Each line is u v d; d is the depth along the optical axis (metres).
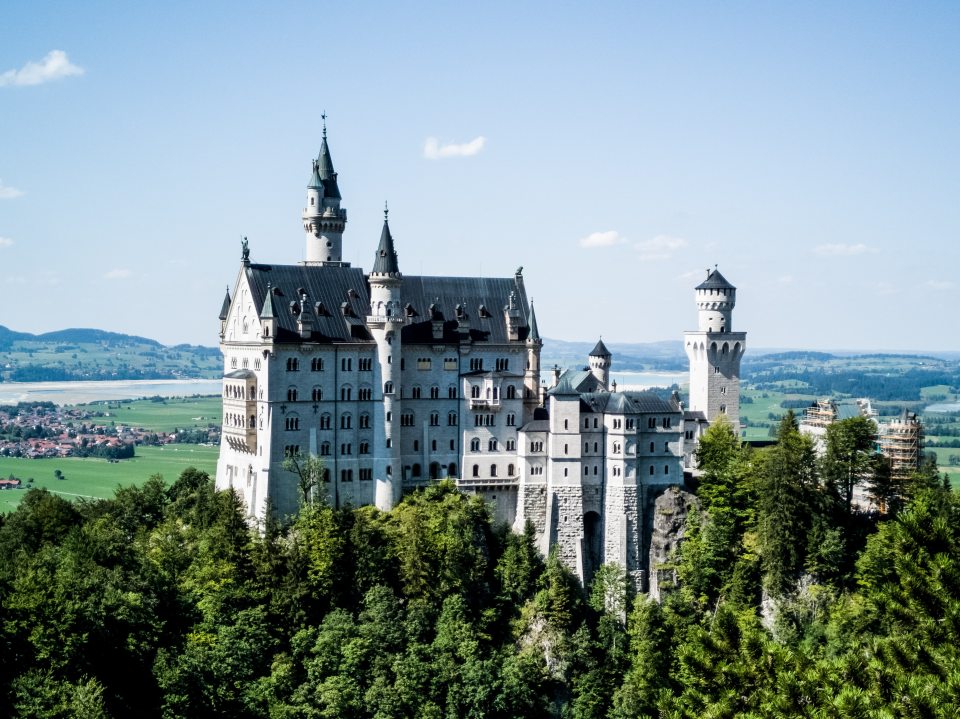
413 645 166.50
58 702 114.50
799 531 184.38
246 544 174.75
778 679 80.00
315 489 185.12
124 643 133.25
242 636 159.38
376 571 176.12
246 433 189.25
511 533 190.88
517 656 171.75
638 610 177.25
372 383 192.75
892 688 78.38
